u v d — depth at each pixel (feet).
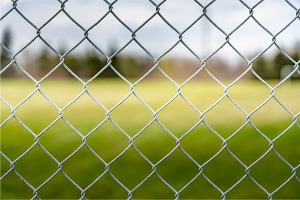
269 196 7.10
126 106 56.08
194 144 30.35
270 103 58.59
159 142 31.48
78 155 25.77
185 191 19.08
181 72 75.51
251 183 19.83
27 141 30.86
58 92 76.64
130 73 92.73
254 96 65.51
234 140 30.60
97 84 86.79
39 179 20.47
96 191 19.30
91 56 78.74
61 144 30.63
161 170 22.49
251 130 37.19
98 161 23.97
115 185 20.13
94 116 47.78
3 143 29.84
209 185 19.80
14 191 18.75
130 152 28.76
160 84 88.02
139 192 19.27
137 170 22.70
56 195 18.60
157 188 19.69
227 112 49.98
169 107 54.85
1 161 23.48
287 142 28.91
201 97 68.23
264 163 23.34
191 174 21.72
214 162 23.76
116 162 24.16
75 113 49.60
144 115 48.62
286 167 22.57
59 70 88.07
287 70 72.84
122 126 42.60
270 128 38.11
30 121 45.32
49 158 24.31
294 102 57.93
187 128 41.52
